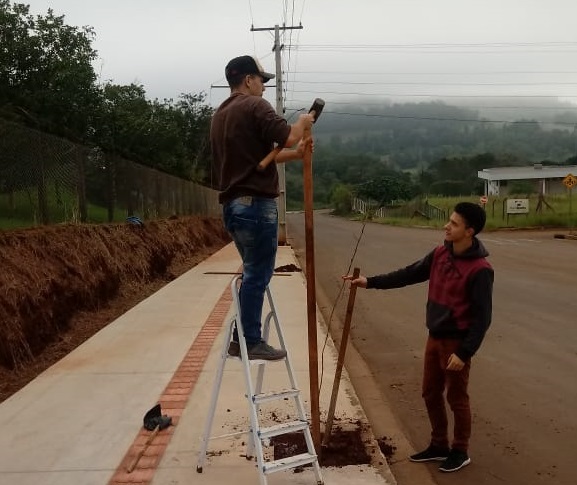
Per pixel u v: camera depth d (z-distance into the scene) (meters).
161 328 8.48
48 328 7.89
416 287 13.30
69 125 18.53
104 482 3.85
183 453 4.27
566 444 4.76
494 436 4.94
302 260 20.28
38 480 3.88
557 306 10.34
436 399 4.36
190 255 20.58
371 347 8.02
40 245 9.22
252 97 3.67
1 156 9.66
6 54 16.50
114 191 16.44
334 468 4.06
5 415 5.04
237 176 3.64
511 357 7.22
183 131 43.09
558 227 39.00
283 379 6.05
